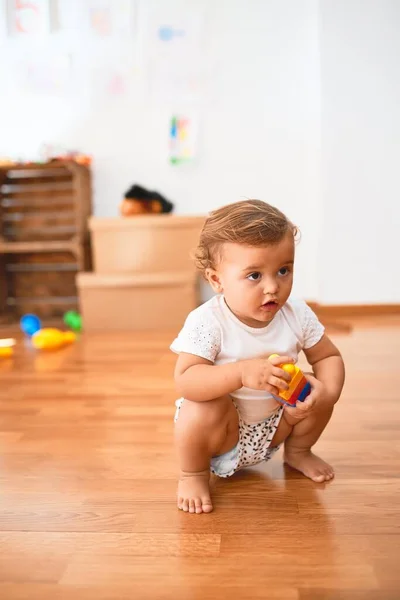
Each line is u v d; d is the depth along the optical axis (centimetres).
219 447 93
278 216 83
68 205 285
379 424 125
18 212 288
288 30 272
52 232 287
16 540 82
